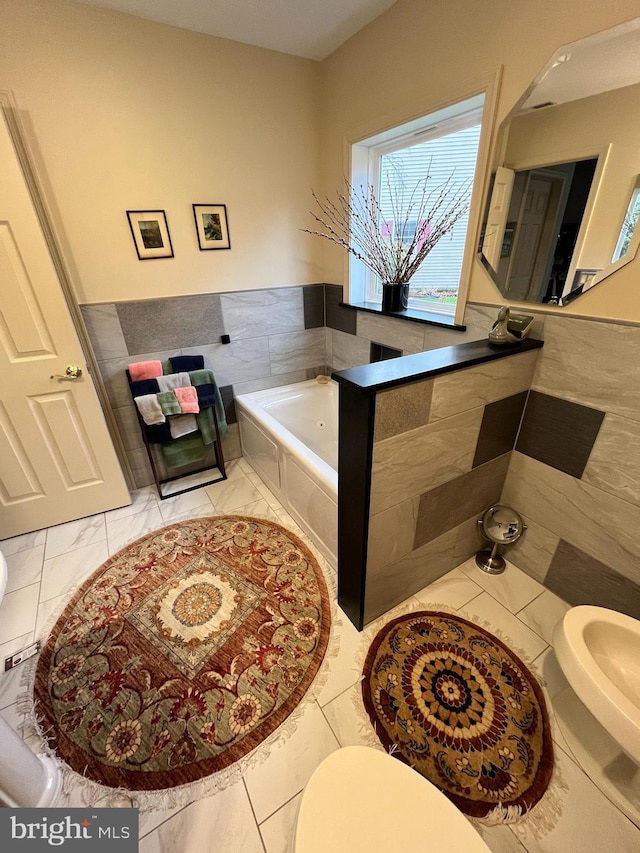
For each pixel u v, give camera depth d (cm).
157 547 200
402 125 181
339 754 85
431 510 149
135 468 245
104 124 176
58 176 175
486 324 164
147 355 224
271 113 214
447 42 149
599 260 122
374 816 75
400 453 123
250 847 98
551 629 152
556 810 103
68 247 186
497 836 100
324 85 221
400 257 210
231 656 144
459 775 110
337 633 151
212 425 241
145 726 124
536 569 173
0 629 156
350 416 115
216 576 180
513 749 116
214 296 233
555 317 138
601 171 116
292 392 274
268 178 227
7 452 191
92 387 201
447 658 141
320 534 188
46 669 141
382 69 181
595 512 143
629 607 141
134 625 157
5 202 156
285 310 263
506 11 127
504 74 133
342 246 244
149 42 175
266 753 116
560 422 146
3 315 171
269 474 238
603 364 128
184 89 188
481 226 154
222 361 251
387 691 131
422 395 119
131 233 198
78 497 217
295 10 169
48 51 158
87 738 121
